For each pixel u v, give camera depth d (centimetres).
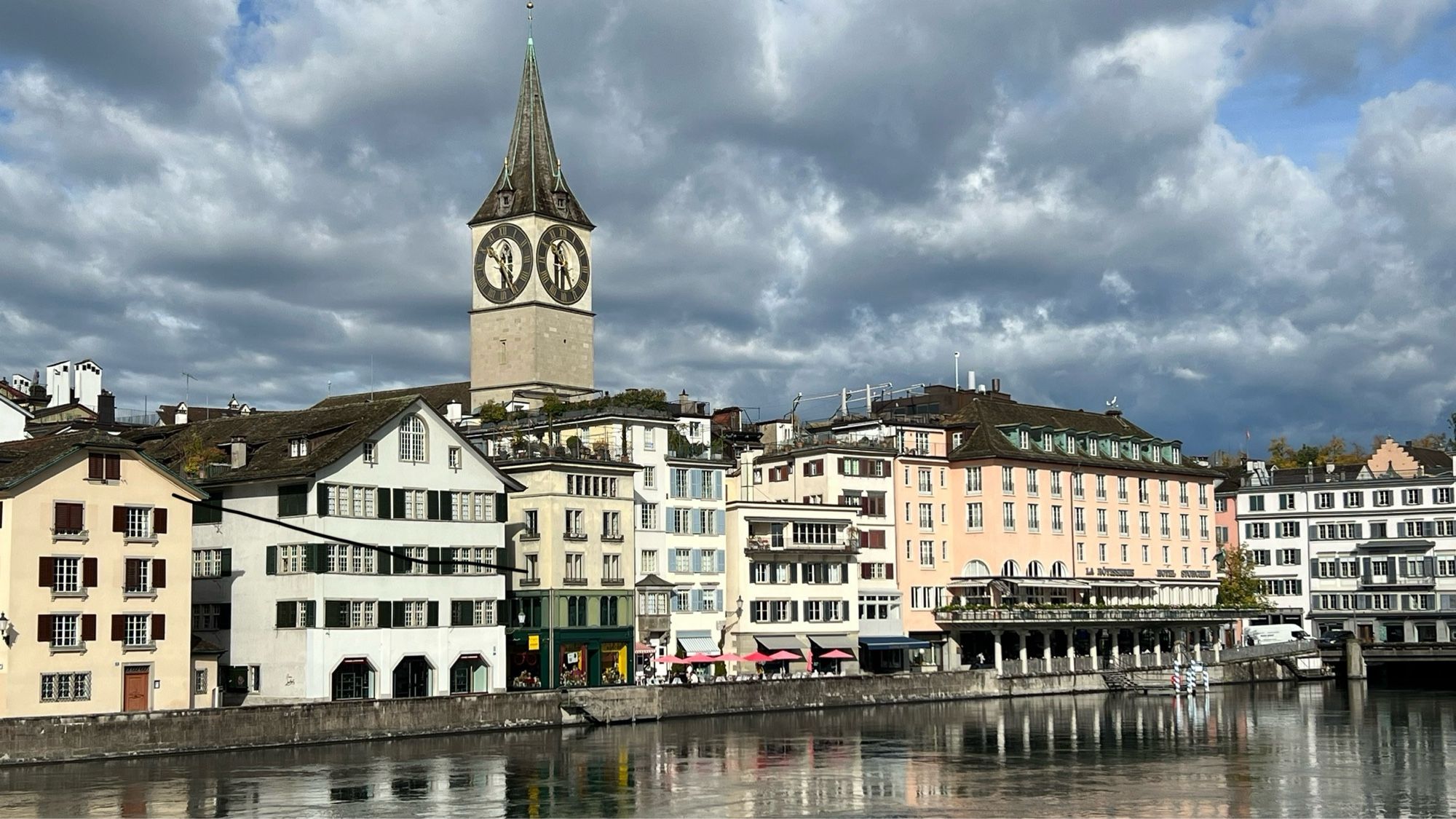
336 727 9081
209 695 9581
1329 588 18275
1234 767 8356
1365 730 10206
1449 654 15050
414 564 10419
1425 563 17738
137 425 14238
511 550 11531
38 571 8594
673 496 12450
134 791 7331
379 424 10238
